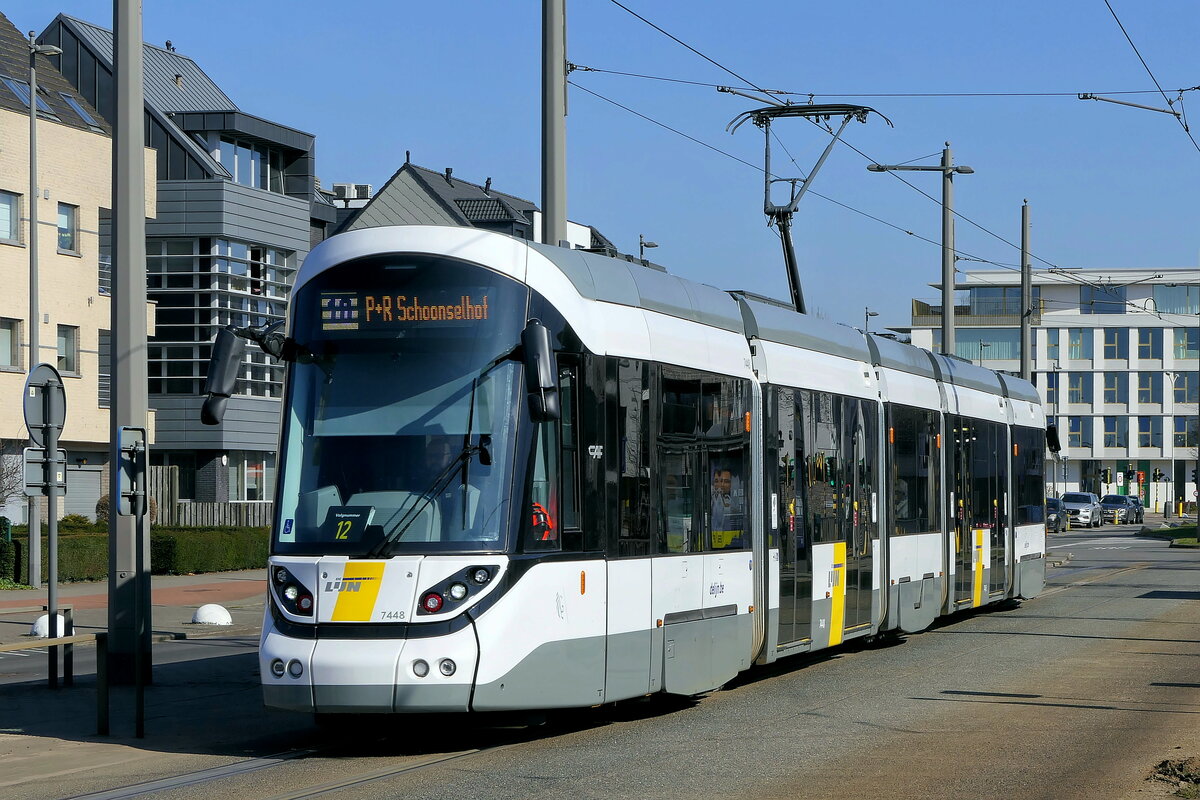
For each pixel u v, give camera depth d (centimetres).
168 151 5484
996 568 2462
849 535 1775
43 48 3844
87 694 1582
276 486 1160
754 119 2317
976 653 1866
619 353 1259
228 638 2269
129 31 1620
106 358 4794
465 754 1128
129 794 992
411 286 1180
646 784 994
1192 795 943
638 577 1256
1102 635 2100
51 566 1616
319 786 1002
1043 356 11488
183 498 5531
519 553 1127
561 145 1789
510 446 1141
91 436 4622
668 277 1413
